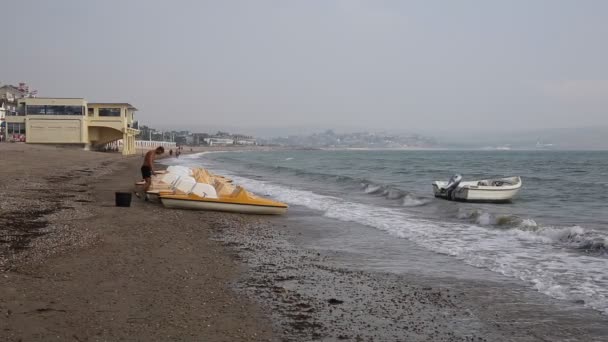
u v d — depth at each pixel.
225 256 10.27
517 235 13.34
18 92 99.31
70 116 69.25
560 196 26.30
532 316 6.87
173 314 6.46
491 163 79.75
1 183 22.77
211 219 15.43
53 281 7.61
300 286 8.16
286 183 32.84
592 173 50.25
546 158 116.88
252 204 17.06
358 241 12.49
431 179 38.75
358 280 8.67
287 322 6.40
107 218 14.10
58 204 16.50
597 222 16.59
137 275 8.28
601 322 6.62
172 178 20.02
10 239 10.53
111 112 73.50
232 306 6.95
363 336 6.02
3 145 58.53
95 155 60.69
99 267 8.62
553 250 11.36
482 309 7.15
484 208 20.45
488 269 9.55
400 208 19.61
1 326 5.70
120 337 5.58
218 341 5.64
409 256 10.73
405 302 7.43
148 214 15.39
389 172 49.56
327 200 22.39
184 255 10.06
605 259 10.38
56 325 5.83
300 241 12.41
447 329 6.34
